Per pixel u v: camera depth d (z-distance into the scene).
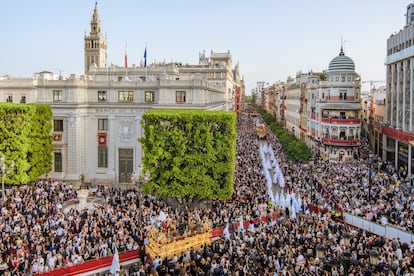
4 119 47.72
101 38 143.88
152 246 30.08
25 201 39.44
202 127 42.66
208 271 25.39
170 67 84.19
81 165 58.03
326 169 60.91
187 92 55.31
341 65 80.69
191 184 42.25
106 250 28.98
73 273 26.80
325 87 83.44
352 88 80.19
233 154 43.00
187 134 42.94
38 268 25.97
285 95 148.25
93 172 58.97
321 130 83.25
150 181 43.06
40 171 52.12
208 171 42.91
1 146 46.94
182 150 42.28
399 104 71.62
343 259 23.61
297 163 70.19
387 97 79.69
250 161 68.06
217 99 82.50
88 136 58.75
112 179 58.34
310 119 95.06
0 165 42.22
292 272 24.28
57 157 57.44
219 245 29.72
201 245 30.72
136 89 57.53
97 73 82.44
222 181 42.69
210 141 42.41
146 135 43.41
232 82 167.38
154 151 42.47
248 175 56.16
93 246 29.42
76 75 56.72
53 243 29.53
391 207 39.50
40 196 41.75
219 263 26.36
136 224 34.84
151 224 33.59
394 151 72.19
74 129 56.41
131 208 39.06
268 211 39.34
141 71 81.19
